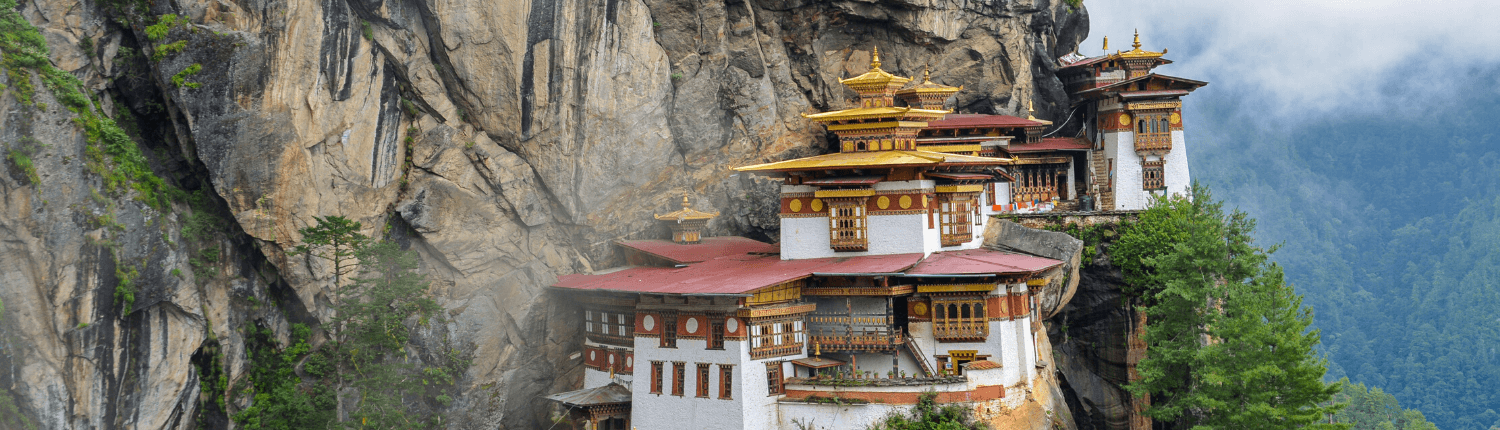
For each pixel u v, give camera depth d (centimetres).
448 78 6334
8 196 4931
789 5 7788
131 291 5272
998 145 8050
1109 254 7362
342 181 6000
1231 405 6150
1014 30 8575
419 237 6419
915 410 5994
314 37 5712
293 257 5859
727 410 5909
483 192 6581
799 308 6194
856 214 6662
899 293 6200
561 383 6906
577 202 6931
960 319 6244
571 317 6956
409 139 6322
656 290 6066
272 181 5712
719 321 5997
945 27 8288
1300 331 6222
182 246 5553
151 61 5462
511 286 6700
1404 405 15538
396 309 6116
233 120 5559
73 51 5338
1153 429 7344
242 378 5838
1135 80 8131
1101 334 7394
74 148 5138
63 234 5059
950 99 8694
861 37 8231
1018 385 6288
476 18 6209
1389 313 17912
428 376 6247
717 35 7350
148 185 5441
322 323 6034
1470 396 14888
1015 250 6962
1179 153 8294
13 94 4956
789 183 6962
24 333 5034
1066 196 8612
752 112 7756
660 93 7150
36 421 5078
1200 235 6719
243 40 5519
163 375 5478
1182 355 6456
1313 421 6075
